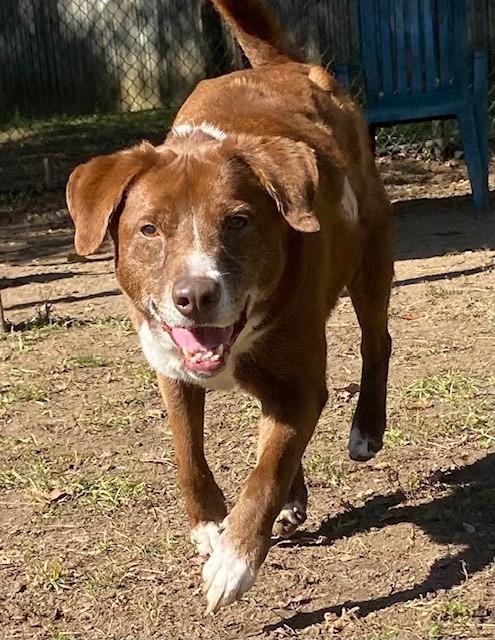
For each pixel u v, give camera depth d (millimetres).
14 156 5441
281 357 1929
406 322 2900
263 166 1885
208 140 1959
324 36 5469
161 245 1885
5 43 6359
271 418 1929
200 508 2006
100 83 6457
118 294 3295
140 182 1906
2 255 3971
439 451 2316
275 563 2029
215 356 1858
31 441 2422
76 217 1907
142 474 2287
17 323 3002
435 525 2105
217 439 2395
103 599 1970
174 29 6375
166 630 1905
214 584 1812
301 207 1857
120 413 2520
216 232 1865
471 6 4582
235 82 2156
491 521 2111
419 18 4004
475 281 3176
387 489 2207
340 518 2131
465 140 4035
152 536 2109
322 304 1990
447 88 4062
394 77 4078
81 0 6355
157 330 1931
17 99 6422
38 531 2137
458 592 1946
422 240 3754
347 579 1988
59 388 2645
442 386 2521
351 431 2273
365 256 2273
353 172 2207
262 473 1868
